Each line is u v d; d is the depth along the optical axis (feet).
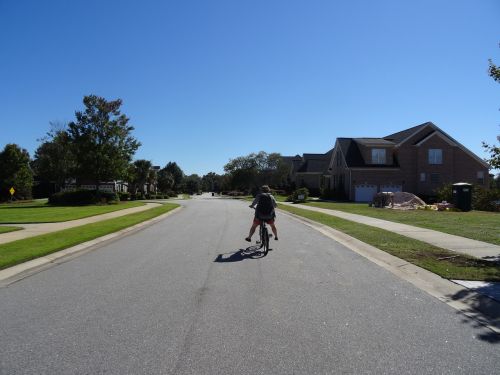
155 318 20.35
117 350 16.46
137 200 208.95
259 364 15.19
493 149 39.01
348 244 44.91
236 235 53.42
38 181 239.50
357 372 14.56
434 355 15.97
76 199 147.43
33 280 29.04
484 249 38.34
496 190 80.69
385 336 17.92
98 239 50.24
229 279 28.58
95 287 26.73
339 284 27.17
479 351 16.37
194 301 23.26
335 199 160.86
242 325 19.31
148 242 48.11
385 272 30.81
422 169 152.87
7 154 175.83
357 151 159.02
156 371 14.65
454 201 90.07
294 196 146.82
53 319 20.30
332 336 17.92
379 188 151.74
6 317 20.70
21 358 15.76
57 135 200.75
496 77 38.32
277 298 23.81
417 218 68.80
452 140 155.74
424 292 25.17
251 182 275.18
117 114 159.02
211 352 16.24
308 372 14.57
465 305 22.50
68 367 14.97
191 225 67.82
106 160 155.12
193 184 428.56
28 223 68.85
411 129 161.99
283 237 51.29
